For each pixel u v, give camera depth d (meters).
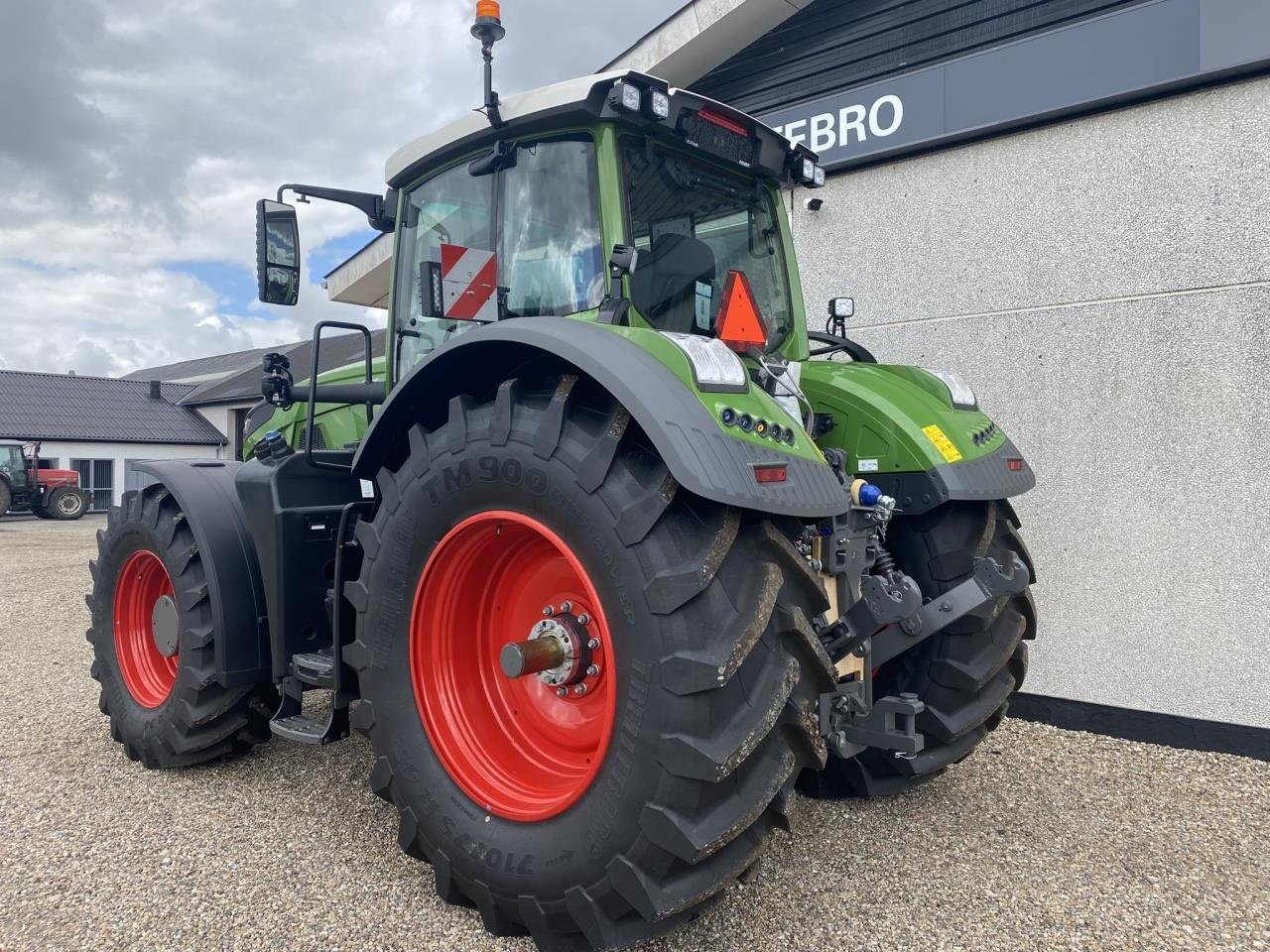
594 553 1.98
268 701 3.29
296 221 3.11
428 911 2.26
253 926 2.18
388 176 3.23
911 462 2.84
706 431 1.91
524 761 2.37
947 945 2.12
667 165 2.73
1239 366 3.64
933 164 4.48
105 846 2.64
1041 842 2.72
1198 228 3.75
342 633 2.71
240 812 2.91
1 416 28.08
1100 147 3.99
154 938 2.13
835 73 4.88
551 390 2.22
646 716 1.86
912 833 2.78
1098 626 3.94
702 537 1.92
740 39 5.24
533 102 2.61
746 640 1.83
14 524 19.53
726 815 1.85
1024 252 4.20
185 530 3.26
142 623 3.60
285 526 2.94
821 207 4.87
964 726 2.82
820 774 3.06
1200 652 3.72
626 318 2.46
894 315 4.61
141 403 32.03
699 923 2.21
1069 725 3.98
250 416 5.47
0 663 5.09
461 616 2.43
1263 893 2.39
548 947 2.04
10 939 2.12
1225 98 3.69
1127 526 3.89
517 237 2.75
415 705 2.35
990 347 4.29
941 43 4.48
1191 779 3.28
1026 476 3.08
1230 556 3.66
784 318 3.21
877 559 2.78
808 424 2.96
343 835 2.72
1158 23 3.81
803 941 2.13
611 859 1.90
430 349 3.11
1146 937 2.17
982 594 2.53
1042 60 4.13
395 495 2.42
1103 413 3.96
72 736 3.77
